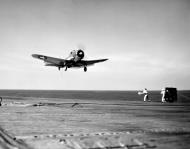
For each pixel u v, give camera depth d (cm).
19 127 1241
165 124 1394
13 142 883
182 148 815
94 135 1030
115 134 1055
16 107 2522
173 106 2842
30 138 957
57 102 3562
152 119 1627
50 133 1076
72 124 1367
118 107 2678
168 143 885
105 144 867
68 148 807
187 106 2855
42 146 828
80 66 3281
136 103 3453
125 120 1569
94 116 1778
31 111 2100
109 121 1513
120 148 820
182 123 1441
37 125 1316
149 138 970
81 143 877
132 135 1036
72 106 2777
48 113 1950
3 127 1237
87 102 3688
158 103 3456
